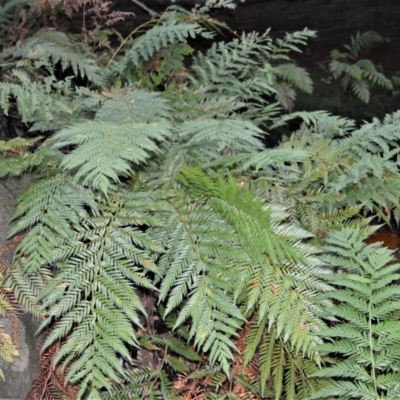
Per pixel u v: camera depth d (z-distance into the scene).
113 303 1.58
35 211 1.63
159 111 1.84
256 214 1.58
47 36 2.46
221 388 1.75
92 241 1.62
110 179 1.74
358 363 1.55
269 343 1.69
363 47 4.30
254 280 1.60
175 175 1.78
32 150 2.16
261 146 1.96
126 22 3.78
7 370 1.60
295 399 1.68
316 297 1.61
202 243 1.65
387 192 1.96
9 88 1.84
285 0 3.99
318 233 1.83
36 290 1.60
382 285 1.57
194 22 2.74
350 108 4.19
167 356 1.80
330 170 1.99
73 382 1.53
